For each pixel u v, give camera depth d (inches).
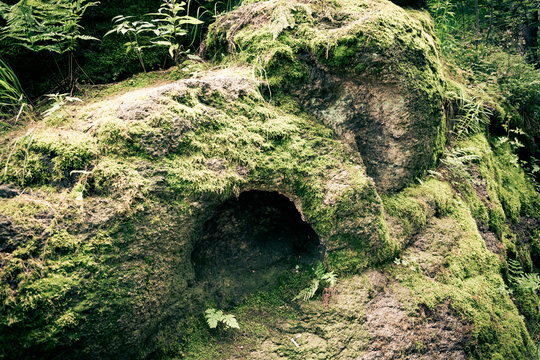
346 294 99.3
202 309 92.4
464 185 139.7
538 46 285.9
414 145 115.1
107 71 116.9
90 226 72.2
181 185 82.2
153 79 117.0
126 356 76.0
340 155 104.1
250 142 93.7
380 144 114.7
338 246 102.3
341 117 109.0
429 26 150.9
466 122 156.0
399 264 108.7
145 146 81.2
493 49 212.8
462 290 109.1
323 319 96.7
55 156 76.3
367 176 105.7
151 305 78.2
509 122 179.0
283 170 95.6
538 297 143.4
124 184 76.6
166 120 83.7
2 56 101.2
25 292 64.3
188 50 122.3
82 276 69.1
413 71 107.4
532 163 196.1
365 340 92.7
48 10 97.7
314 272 105.3
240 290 101.7
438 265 111.8
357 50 99.3
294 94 106.2
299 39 104.6
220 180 86.8
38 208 71.0
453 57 202.1
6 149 78.7
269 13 111.3
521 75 191.0
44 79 108.9
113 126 80.1
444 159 140.5
